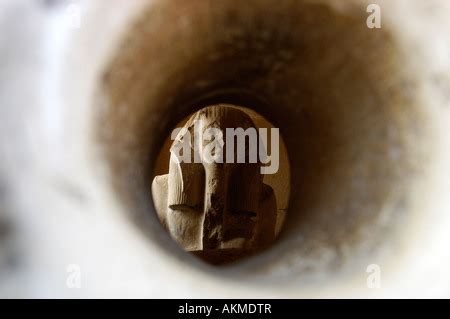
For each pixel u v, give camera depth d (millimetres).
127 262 820
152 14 915
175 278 839
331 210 1044
